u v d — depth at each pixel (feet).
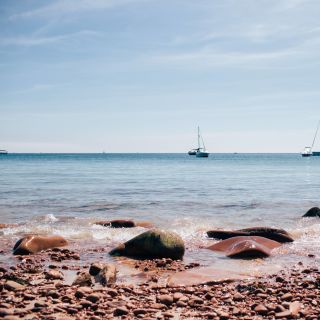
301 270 35.86
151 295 27.91
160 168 299.17
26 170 250.57
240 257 40.98
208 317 23.47
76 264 37.68
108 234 53.11
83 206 83.41
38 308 23.95
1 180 155.74
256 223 65.41
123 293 28.22
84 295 26.86
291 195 107.14
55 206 82.99
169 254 40.27
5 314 22.66
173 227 59.93
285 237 49.47
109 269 32.27
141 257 40.75
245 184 144.25
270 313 24.04
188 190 118.73
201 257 41.32
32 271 34.19
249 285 30.42
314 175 210.59
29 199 93.97
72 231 54.70
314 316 23.17
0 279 31.27
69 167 309.01
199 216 71.82
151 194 107.14
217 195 105.60
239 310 24.49
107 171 243.19
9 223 61.72
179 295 27.30
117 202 89.92
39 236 44.80
